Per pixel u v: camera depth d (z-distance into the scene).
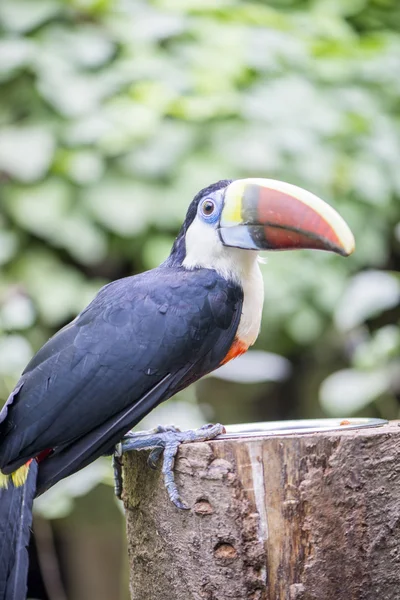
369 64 12.02
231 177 10.81
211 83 11.10
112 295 6.73
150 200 10.67
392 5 13.06
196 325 6.59
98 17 11.46
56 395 6.21
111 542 11.50
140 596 6.42
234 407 11.84
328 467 5.95
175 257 7.25
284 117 11.23
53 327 10.93
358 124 11.51
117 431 6.30
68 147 10.79
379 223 11.62
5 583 5.82
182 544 6.08
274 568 5.92
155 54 11.32
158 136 10.88
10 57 10.88
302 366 11.98
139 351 6.40
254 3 12.72
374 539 5.98
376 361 10.59
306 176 11.05
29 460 6.18
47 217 10.53
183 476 6.05
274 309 10.83
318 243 6.54
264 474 5.92
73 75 11.06
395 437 6.04
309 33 12.40
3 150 10.65
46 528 11.17
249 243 6.80
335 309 11.11
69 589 11.87
